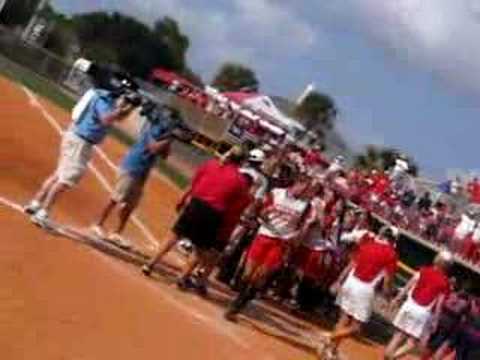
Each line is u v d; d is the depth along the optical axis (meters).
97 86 12.73
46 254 11.19
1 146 19.77
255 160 14.86
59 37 57.06
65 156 12.56
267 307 16.66
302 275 17.23
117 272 12.17
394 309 16.41
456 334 17.59
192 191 13.04
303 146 28.48
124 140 30.59
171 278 13.98
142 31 89.38
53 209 15.09
